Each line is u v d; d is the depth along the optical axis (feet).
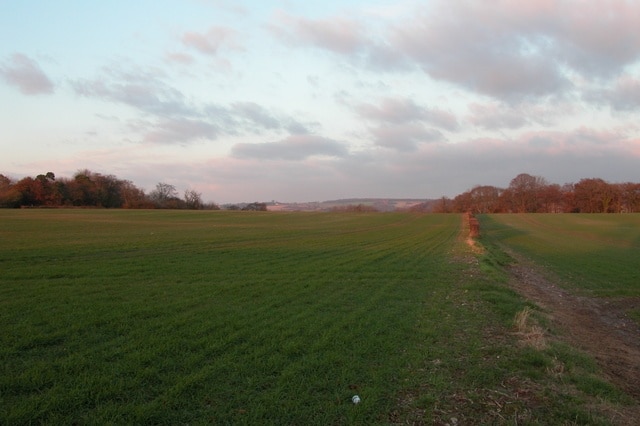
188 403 17.38
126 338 25.43
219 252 73.20
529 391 19.85
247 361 22.13
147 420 15.92
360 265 60.64
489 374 21.54
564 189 370.53
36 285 41.39
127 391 18.24
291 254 72.69
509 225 206.80
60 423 15.51
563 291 53.01
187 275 49.32
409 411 17.67
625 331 35.63
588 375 22.21
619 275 66.08
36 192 291.58
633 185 330.54
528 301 40.52
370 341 26.04
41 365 20.71
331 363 22.17
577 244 122.83
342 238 110.73
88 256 63.77
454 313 34.63
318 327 28.73
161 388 18.61
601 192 338.54
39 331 26.27
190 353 23.08
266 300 36.96
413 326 30.12
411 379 20.77
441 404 18.34
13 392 17.87
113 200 335.67
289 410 17.17
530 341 26.81
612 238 145.59
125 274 49.03
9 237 89.97
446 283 48.62
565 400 19.12
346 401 18.17
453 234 138.72
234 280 46.73
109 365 21.03
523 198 367.04
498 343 26.78
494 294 42.01
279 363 21.89
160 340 24.99
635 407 19.31
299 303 36.19
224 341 25.12
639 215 274.57
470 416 17.39
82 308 32.48
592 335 32.86
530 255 94.58
